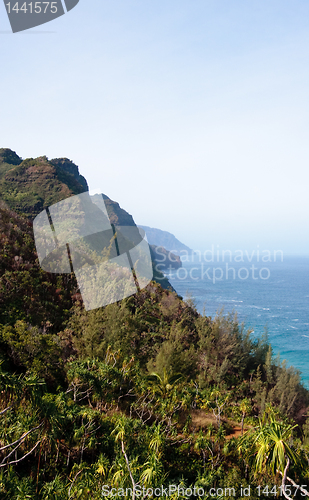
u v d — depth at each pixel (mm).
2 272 19125
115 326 17969
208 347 27406
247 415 17172
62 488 7688
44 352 14891
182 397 16078
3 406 7930
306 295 134625
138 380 16172
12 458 7988
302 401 25531
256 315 92312
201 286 156375
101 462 8797
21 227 21688
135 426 11172
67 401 12125
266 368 27516
